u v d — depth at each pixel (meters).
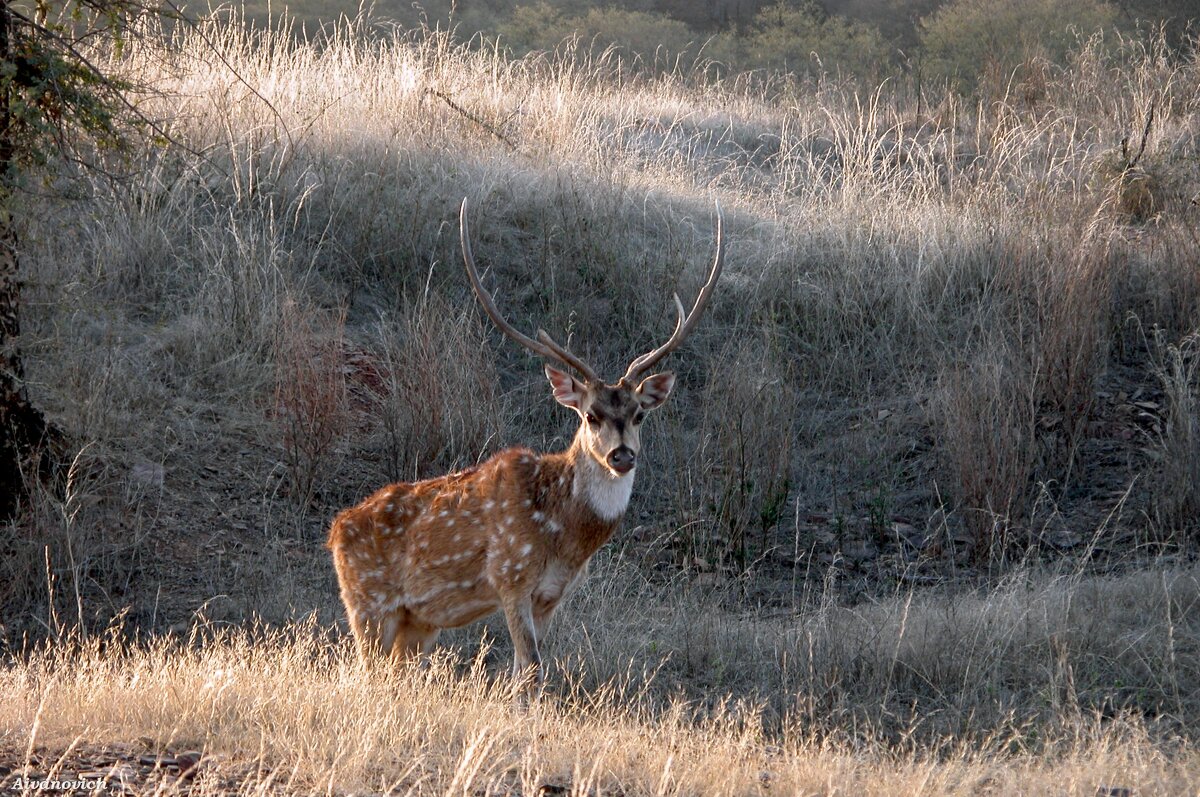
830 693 19.64
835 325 33.22
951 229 35.44
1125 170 39.41
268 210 33.19
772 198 39.88
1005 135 43.19
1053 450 28.12
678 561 25.61
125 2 24.45
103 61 32.72
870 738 17.31
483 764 13.74
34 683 16.91
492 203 36.12
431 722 14.98
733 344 32.62
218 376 28.28
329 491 26.36
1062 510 26.81
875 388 31.89
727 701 19.38
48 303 25.47
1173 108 48.47
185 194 32.66
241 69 38.91
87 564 22.53
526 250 34.81
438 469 27.02
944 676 20.06
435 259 33.56
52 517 22.69
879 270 34.38
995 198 37.62
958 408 27.11
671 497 27.23
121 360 27.59
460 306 32.53
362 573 18.55
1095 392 29.20
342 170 35.00
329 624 21.81
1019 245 33.31
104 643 20.66
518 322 32.69
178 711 14.62
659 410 30.12
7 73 21.52
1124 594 21.97
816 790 14.01
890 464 29.30
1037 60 54.44
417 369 28.20
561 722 16.06
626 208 36.94
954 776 15.16
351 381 29.41
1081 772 14.69
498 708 16.14
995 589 22.80
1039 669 19.72
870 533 26.89
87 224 30.47
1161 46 56.81
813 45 81.88
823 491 28.56
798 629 21.44
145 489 24.77
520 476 17.80
